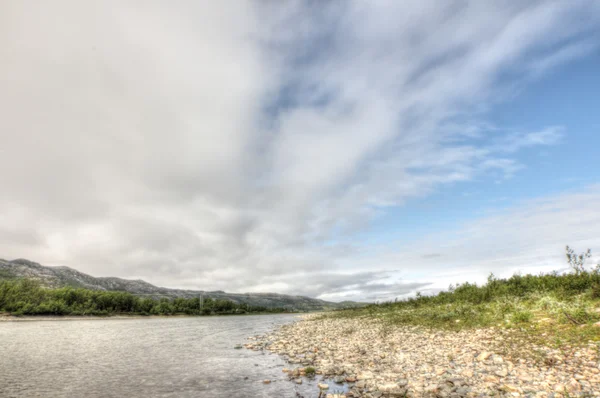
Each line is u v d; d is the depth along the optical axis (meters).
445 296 41.31
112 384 14.84
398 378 13.30
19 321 72.25
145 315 114.88
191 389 13.78
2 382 15.23
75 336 38.75
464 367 13.66
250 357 22.02
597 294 20.62
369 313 51.94
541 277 29.78
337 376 14.95
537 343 15.11
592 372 10.80
